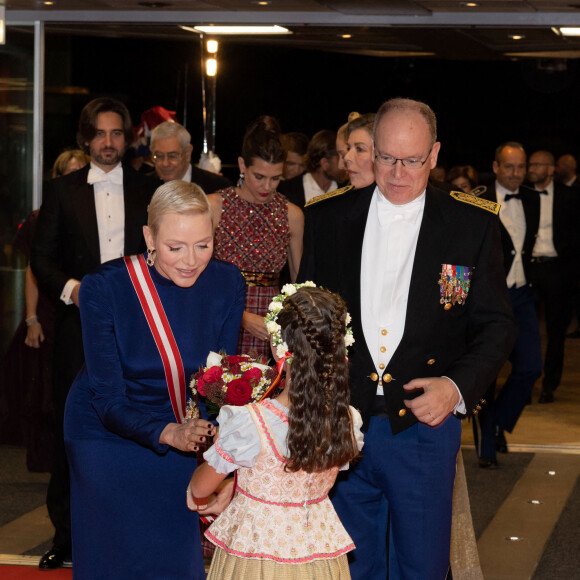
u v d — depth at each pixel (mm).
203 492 2730
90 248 4293
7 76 5723
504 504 5273
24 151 5781
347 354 3049
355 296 3074
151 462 2980
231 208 4320
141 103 5715
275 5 5344
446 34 5543
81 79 5699
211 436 2713
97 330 2902
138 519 2982
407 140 2896
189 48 5699
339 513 3154
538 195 5945
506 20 5418
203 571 3037
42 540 4594
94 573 3006
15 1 5309
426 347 3014
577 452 6246
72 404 3092
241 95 5758
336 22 5582
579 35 5477
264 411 2580
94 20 5609
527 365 5918
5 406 5605
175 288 2945
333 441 2553
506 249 5402
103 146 4312
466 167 6016
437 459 3035
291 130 5895
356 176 3969
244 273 4336
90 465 2986
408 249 3051
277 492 2588
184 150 5070
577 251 5957
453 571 3467
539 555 4484
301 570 2570
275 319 2645
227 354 3053
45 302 5477
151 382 2959
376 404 3047
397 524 3078
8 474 5695
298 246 4484
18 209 5836
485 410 5941
